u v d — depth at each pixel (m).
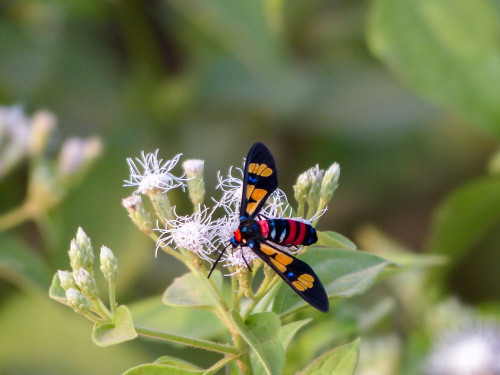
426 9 0.66
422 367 0.61
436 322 0.64
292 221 0.47
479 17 0.66
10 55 0.83
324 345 0.58
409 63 0.66
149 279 0.72
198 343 0.48
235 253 0.48
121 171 0.75
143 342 0.66
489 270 0.75
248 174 0.48
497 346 0.60
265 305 0.49
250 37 0.72
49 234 0.66
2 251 0.63
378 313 0.59
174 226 0.49
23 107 0.82
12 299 0.67
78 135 0.81
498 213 0.66
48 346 0.65
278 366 0.46
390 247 0.77
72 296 0.47
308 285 0.47
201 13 0.71
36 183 0.64
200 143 0.84
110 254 0.48
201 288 0.50
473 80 0.66
